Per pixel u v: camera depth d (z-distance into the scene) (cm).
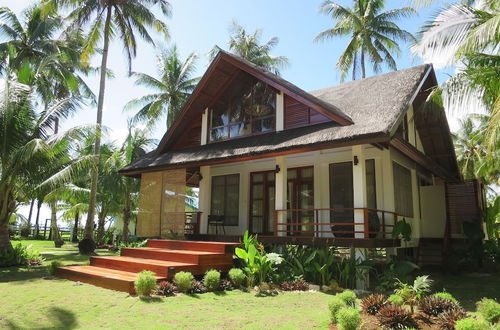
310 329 522
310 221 1259
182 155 1351
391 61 2841
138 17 2083
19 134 1260
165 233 1339
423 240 1412
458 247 1325
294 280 887
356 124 957
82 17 1964
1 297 710
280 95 1238
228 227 1458
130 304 655
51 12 2095
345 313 502
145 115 2830
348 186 1200
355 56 2920
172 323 544
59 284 854
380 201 1124
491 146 902
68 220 2947
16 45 2369
